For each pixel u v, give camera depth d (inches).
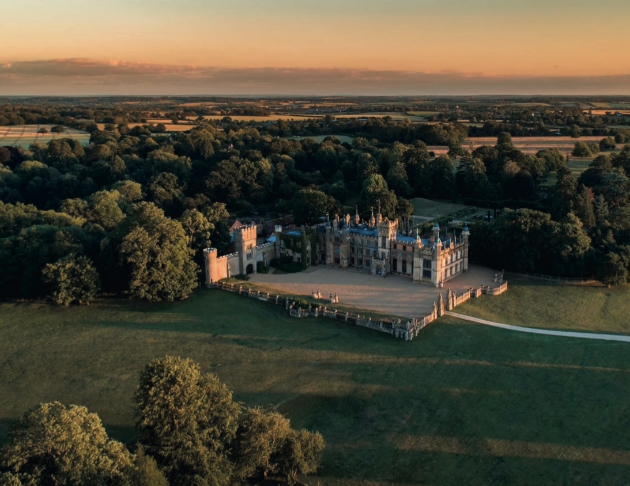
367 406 3565.5
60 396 3676.2
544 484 2849.4
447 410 3501.5
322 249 6752.0
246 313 5068.9
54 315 5036.9
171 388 2652.6
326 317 4990.2
